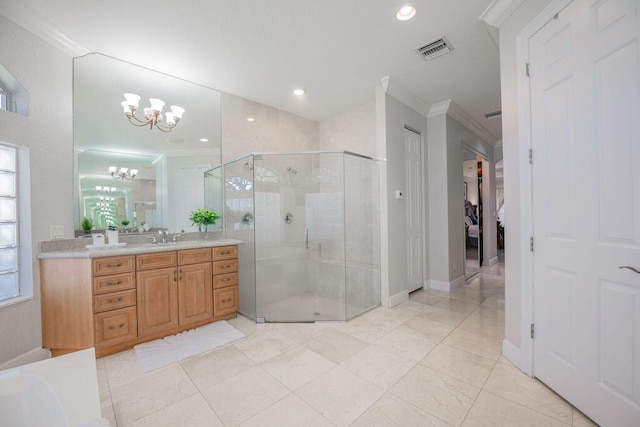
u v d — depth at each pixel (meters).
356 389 1.73
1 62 1.96
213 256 2.79
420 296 3.69
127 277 2.27
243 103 3.56
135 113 2.82
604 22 1.31
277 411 1.54
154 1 1.90
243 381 1.83
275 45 2.46
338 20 2.15
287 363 2.05
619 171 1.26
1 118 1.95
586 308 1.43
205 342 2.39
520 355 1.91
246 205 3.12
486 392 1.68
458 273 4.23
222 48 2.49
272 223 3.21
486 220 5.74
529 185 1.80
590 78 1.38
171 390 1.74
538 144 1.73
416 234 3.89
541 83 1.69
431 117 4.05
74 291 2.13
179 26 2.18
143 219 2.87
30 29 2.09
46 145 2.22
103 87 2.61
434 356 2.13
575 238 1.49
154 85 2.92
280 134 3.94
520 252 1.88
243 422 1.46
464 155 4.60
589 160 1.40
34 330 2.10
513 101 1.92
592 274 1.39
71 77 2.41
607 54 1.30
